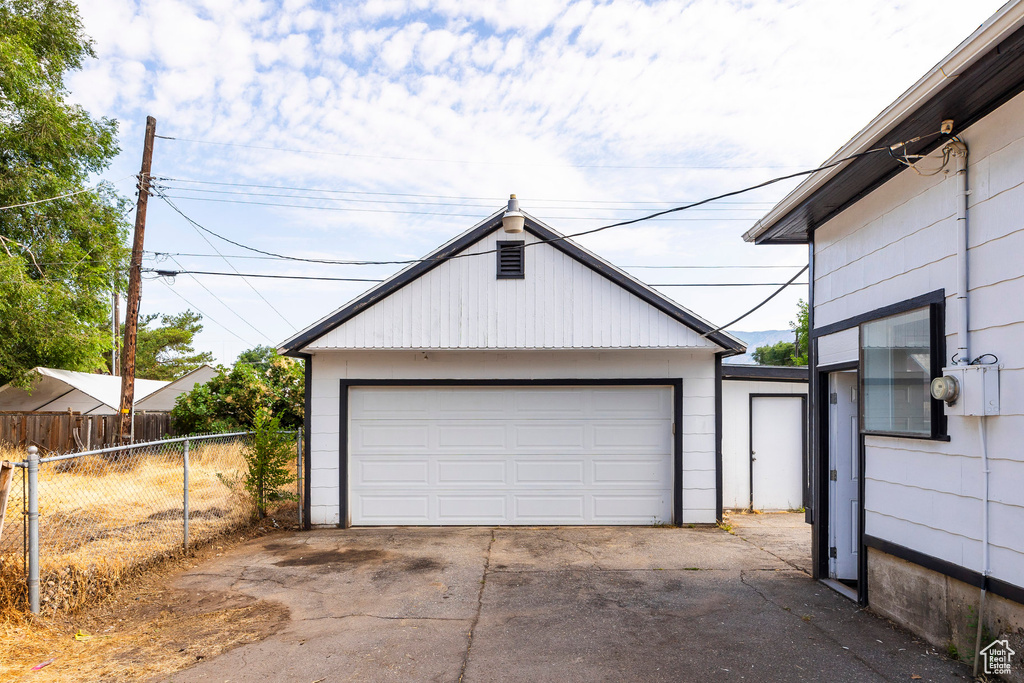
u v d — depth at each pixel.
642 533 8.90
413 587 6.40
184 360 42.50
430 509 9.58
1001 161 4.03
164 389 20.41
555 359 9.63
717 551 7.80
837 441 6.54
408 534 8.93
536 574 6.84
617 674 4.32
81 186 20.36
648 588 6.30
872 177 5.41
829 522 6.54
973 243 4.27
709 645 4.80
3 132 18.05
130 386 15.16
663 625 5.26
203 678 4.31
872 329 5.48
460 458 9.62
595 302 9.21
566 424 9.63
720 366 9.57
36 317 17.06
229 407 15.52
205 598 6.08
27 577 5.25
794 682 4.14
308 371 9.63
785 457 10.96
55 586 5.45
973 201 4.29
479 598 6.05
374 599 6.04
